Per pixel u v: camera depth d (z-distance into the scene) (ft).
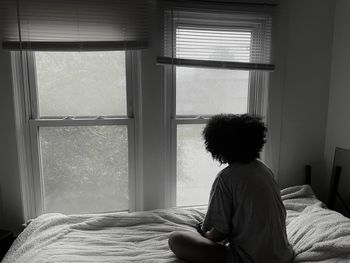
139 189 6.04
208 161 6.29
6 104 5.20
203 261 3.89
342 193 5.63
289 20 5.95
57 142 5.69
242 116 4.02
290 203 5.65
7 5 4.86
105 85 5.66
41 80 5.50
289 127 6.35
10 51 5.10
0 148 5.30
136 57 5.62
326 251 3.88
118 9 5.16
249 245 3.66
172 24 5.41
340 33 6.00
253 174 3.76
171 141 6.00
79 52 5.46
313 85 6.30
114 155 5.90
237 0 5.54
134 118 5.81
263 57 5.88
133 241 4.68
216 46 5.73
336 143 6.20
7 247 5.07
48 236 4.67
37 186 5.71
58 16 5.01
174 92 5.87
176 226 5.11
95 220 5.14
